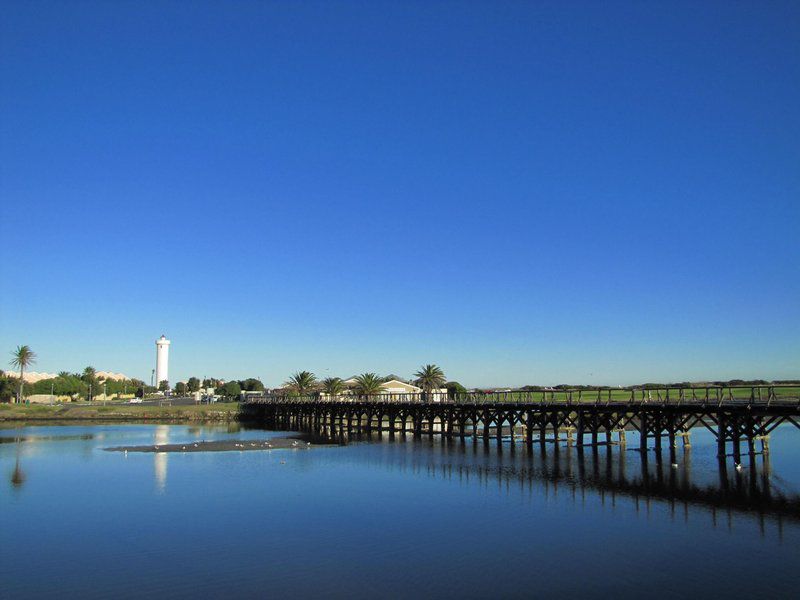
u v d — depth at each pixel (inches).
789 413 1478.8
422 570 888.9
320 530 1103.0
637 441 2444.6
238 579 864.3
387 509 1252.5
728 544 977.5
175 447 2409.0
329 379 4803.2
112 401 6811.0
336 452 2225.6
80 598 803.4
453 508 1247.5
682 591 795.4
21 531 1120.8
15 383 6048.2
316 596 802.8
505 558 933.2
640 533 1043.9
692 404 1702.8
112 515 1235.2
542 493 1365.7
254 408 4766.2
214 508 1285.7
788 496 1294.3
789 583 815.1
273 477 1660.9
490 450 2197.3
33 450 2377.0
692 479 1485.0
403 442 2596.0
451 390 4532.5
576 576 853.8
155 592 821.9
